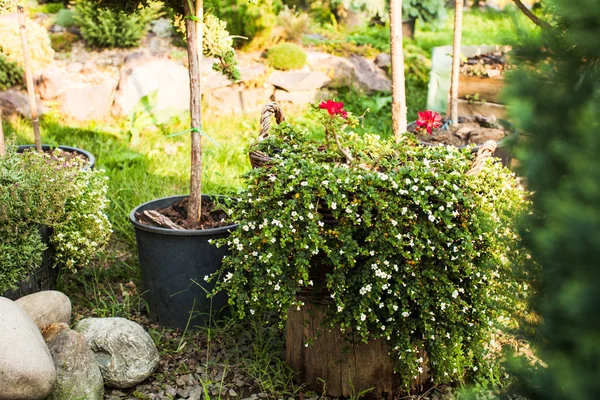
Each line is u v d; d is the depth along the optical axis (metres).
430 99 6.23
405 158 2.73
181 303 3.33
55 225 3.27
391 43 3.67
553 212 0.87
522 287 1.05
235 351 3.16
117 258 4.08
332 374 2.79
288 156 2.77
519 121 0.95
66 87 6.19
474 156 2.89
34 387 2.42
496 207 2.64
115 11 3.50
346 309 2.61
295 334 2.87
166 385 2.90
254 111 6.69
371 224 2.50
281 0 8.17
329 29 8.31
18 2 3.92
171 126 6.20
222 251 3.33
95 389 2.73
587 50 0.94
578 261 0.85
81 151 4.55
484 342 2.73
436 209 2.54
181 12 3.52
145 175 5.01
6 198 3.05
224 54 3.55
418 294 2.57
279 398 2.80
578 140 0.90
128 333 2.91
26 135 5.68
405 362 2.58
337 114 2.76
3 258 3.02
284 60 6.83
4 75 5.98
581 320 0.86
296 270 2.58
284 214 2.49
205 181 4.92
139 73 6.38
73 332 2.78
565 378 0.85
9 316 2.53
